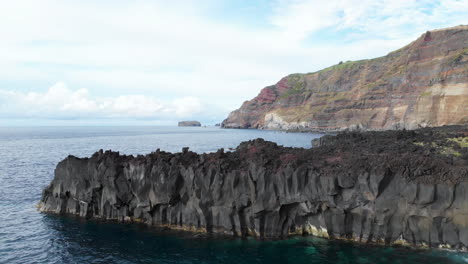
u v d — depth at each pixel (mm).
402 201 29906
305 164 33812
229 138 177625
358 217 31141
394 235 30219
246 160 36500
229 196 33531
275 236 32562
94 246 30797
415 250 28812
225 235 33188
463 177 28656
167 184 35031
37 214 39938
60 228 35375
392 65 197000
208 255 28734
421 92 153125
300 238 32156
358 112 194875
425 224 29422
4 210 41094
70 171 40250
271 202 32344
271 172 33156
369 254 28312
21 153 101000
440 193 28922
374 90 191375
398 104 168125
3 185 53625
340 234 31641
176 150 107562
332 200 31047
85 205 39219
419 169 29812
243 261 27500
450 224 28797
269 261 27453
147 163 37125
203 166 35250
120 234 33719
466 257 27234
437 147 37594
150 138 187875
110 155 40656
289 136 180500
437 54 155000
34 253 29328
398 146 37969
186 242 31578
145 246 30719
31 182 56156
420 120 146375
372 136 49781
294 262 27172
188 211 34812
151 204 35969
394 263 26516
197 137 193500
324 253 28750
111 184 37906
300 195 32000
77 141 161000
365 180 30391
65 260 28016
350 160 33156
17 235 33312
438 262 26500
